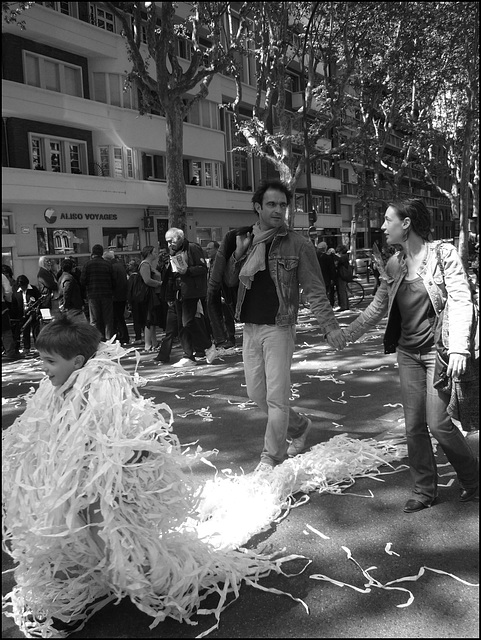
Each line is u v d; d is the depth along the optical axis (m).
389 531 3.53
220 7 15.36
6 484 2.67
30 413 2.76
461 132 30.09
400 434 5.18
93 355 2.79
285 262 4.18
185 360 9.09
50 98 23.77
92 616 2.79
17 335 12.09
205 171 32.69
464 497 3.84
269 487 3.95
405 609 2.78
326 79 21.47
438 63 21.39
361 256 36.56
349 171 52.28
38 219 24.09
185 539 2.85
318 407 6.32
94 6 25.72
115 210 27.50
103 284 11.34
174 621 2.74
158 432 2.73
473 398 3.40
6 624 2.77
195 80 15.67
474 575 3.04
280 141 20.38
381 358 9.09
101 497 2.49
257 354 4.31
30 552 2.56
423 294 3.52
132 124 27.17
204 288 8.99
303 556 3.27
